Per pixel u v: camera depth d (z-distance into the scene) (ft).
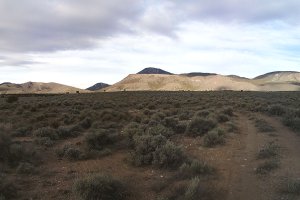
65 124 91.35
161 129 70.28
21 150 52.60
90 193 35.53
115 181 38.17
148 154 51.21
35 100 203.82
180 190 37.70
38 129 75.05
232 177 43.50
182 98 210.18
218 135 67.72
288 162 50.24
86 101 175.83
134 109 139.13
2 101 186.80
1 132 54.85
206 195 36.35
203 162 48.39
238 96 238.68
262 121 94.48
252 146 62.80
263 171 45.11
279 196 36.42
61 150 57.21
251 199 35.86
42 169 48.44
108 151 58.18
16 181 42.24
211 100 181.88
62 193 38.50
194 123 75.20
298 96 234.99
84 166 50.55
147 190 39.75
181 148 51.67
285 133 76.59
